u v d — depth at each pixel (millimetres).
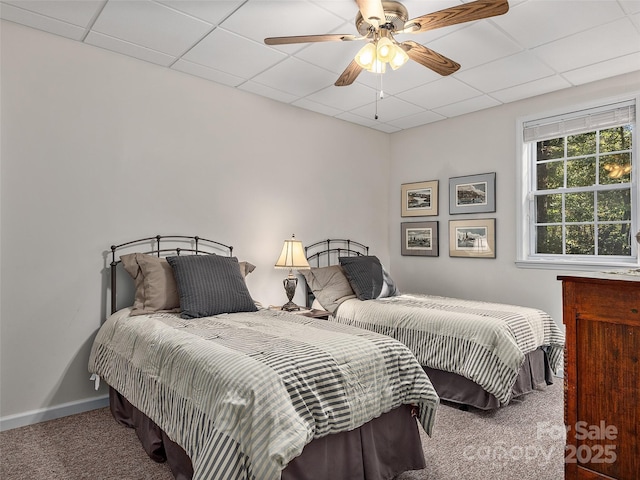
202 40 2881
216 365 1780
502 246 4141
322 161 4441
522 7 2451
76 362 2883
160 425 1999
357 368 1923
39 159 2748
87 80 2945
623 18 2564
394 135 5168
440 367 3049
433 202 4727
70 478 2064
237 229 3734
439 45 2912
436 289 4695
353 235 4750
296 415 1609
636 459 1505
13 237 2650
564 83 3600
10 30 2652
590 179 3682
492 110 4227
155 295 2828
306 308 3850
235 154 3732
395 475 2055
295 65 3270
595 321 1617
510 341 2818
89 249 2943
